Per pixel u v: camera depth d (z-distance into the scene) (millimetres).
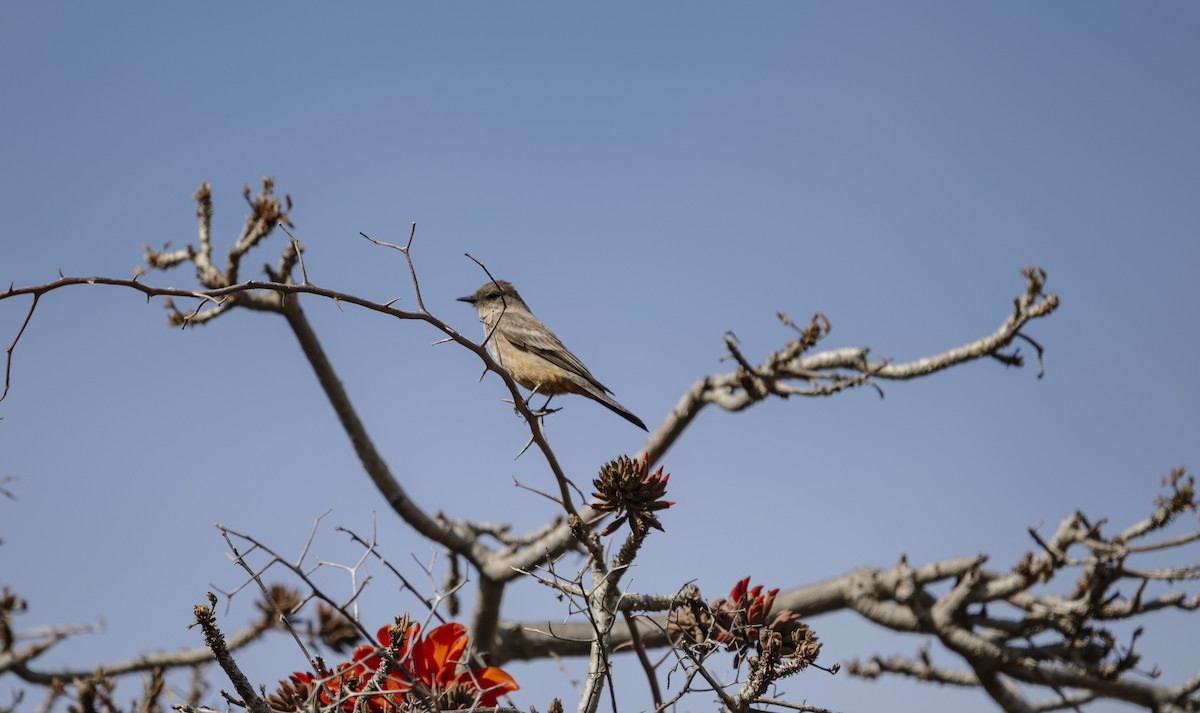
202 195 14359
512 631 17266
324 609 12766
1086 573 15297
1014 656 15961
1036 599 15875
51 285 5883
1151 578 14570
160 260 14227
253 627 13016
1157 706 16953
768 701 6219
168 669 14461
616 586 6547
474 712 5711
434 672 6086
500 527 16922
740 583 6750
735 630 6508
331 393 15414
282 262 14094
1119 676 15773
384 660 5711
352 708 5969
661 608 6711
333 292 6422
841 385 14297
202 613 5332
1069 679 16938
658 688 6992
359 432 15758
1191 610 14812
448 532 16266
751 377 14961
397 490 16062
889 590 16844
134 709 8750
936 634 16547
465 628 6211
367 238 6656
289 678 6020
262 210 13883
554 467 7336
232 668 5359
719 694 6164
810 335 14539
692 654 6145
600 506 6742
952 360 14203
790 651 6406
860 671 17344
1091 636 15469
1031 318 13781
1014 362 14039
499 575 16266
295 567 5738
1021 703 16734
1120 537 15148
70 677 14383
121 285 5930
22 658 14219
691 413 16328
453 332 6855
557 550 15984
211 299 6094
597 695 6289
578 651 17359
